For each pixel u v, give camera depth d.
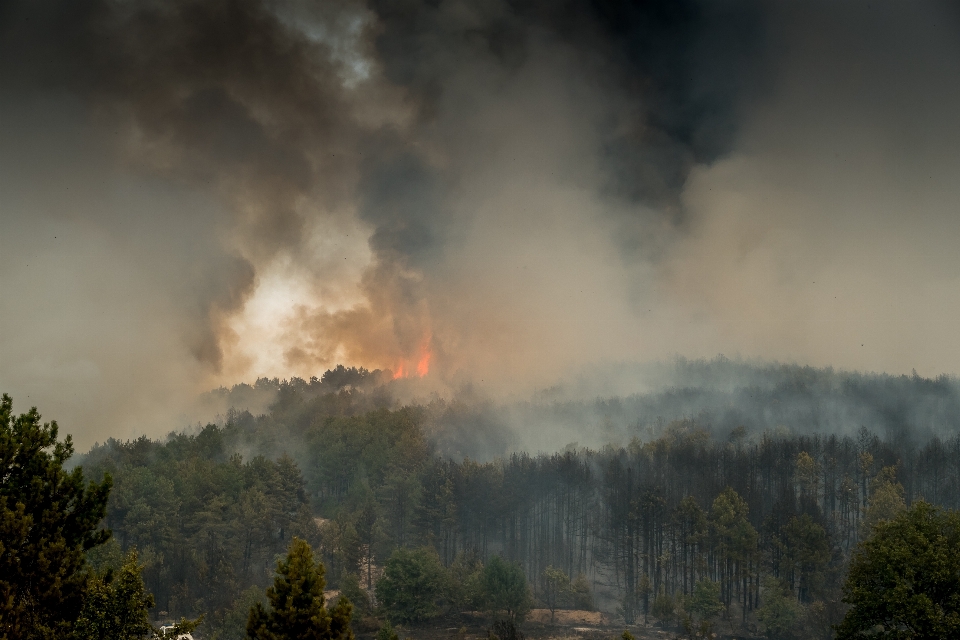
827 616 101.38
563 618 116.38
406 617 104.69
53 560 31.53
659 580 128.12
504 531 147.62
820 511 141.62
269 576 126.44
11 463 33.16
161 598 113.50
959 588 41.31
